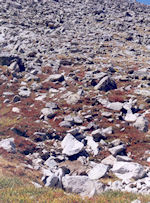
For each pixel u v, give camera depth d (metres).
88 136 22.20
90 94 30.19
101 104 27.72
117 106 26.48
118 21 77.06
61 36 61.66
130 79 35.72
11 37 58.00
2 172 14.30
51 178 13.94
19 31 62.81
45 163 18.48
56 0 98.00
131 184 14.46
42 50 50.19
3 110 26.95
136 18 82.12
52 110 26.42
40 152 19.78
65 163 18.81
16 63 39.78
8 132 21.77
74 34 63.50
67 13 81.75
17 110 26.58
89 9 89.44
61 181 14.28
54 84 34.03
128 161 18.53
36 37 59.28
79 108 26.91
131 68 41.22
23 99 29.64
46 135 22.31
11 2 85.12
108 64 42.88
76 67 41.75
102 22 76.31
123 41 60.38
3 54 41.38
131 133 22.50
